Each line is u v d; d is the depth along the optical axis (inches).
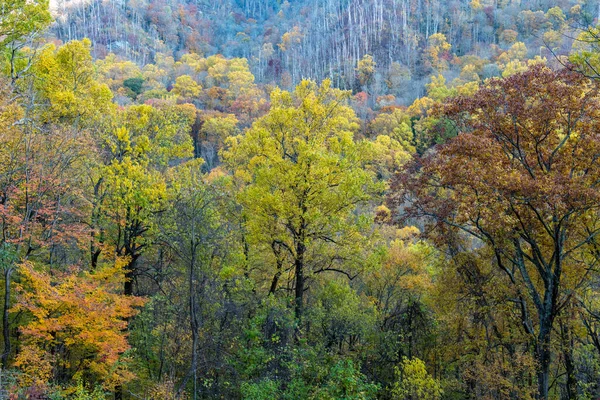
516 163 547.5
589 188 450.3
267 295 657.0
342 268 725.9
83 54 747.4
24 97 603.8
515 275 642.8
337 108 682.2
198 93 2753.4
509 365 559.8
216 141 1918.1
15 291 529.7
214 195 616.7
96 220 613.9
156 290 725.9
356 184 608.1
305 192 622.2
